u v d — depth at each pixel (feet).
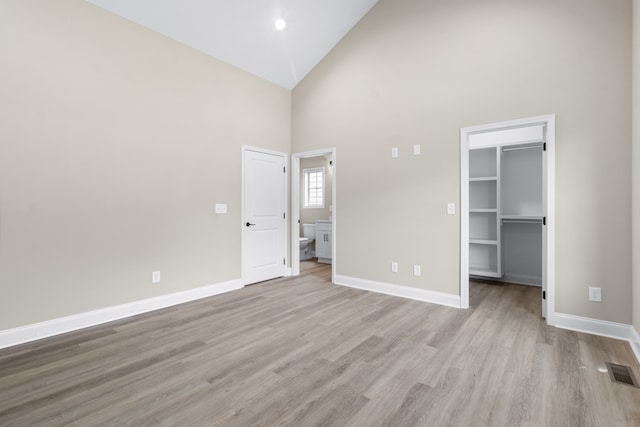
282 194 15.97
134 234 10.39
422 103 11.73
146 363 7.10
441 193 11.33
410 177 12.04
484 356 7.40
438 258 11.41
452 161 11.07
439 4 11.35
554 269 9.25
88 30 9.36
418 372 6.70
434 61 11.46
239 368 6.88
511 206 14.65
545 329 9.01
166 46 11.25
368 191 13.25
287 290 13.38
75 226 9.12
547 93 9.34
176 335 8.68
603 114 8.57
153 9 10.25
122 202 10.11
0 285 7.89
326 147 14.75
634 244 8.03
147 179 10.71
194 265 12.11
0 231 7.90
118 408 5.50
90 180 9.40
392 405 5.58
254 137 14.44
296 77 15.53
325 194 22.08
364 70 13.43
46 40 8.57
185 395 5.88
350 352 7.63
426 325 9.34
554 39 9.27
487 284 14.19
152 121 10.85
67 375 6.59
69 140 8.98
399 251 12.37
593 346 7.88
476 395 5.87
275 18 12.17
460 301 10.93
